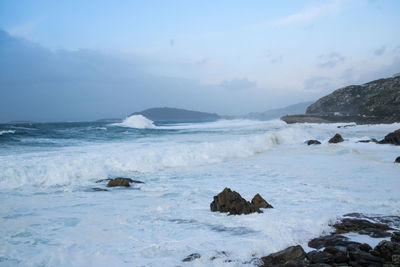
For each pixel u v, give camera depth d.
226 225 6.38
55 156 14.68
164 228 6.28
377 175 12.21
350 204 7.99
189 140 25.75
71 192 9.72
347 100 106.88
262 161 16.36
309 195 9.10
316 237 5.55
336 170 13.47
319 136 30.28
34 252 5.14
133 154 15.14
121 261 4.75
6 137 24.72
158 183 11.18
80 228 6.33
